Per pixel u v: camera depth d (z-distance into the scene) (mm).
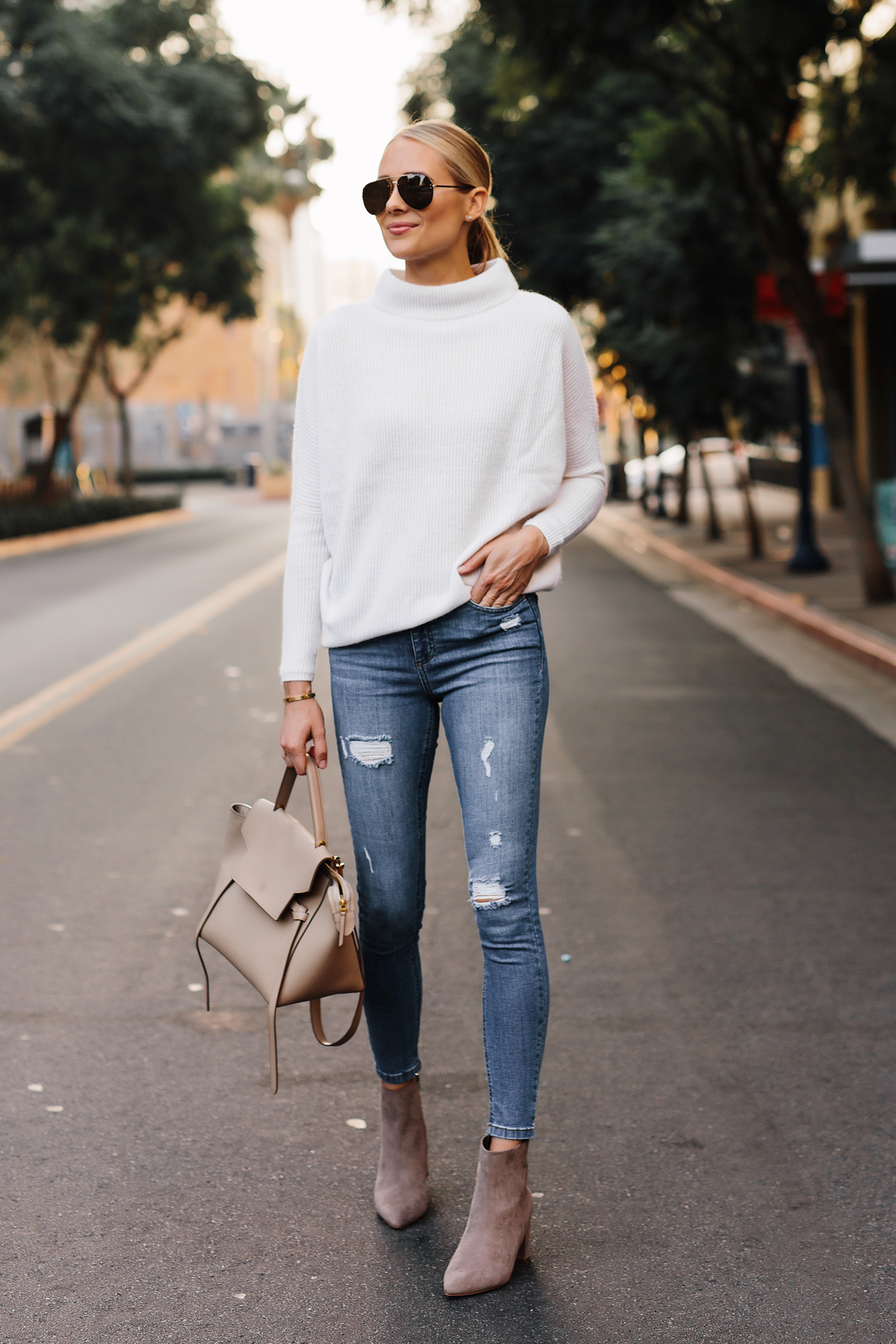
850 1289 2807
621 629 13695
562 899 5422
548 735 8672
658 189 19531
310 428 2891
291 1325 2688
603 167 22891
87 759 8031
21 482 33344
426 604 2773
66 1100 3701
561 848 6137
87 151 25703
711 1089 3746
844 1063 3906
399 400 2748
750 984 4512
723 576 17609
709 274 19984
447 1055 3980
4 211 28234
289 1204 3160
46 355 42688
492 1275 2797
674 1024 4184
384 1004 3012
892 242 12664
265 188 37875
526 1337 2652
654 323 22156
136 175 27297
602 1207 3143
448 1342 2635
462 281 2795
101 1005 4367
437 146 2758
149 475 69500
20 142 25375
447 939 4977
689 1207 3139
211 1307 2746
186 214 29344
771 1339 2641
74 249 33344
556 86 14609
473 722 2809
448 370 2752
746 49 13312
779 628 13695
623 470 39188
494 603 2770
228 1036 4133
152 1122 3574
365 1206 3154
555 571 2867
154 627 14258
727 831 6406
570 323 2867
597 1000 4387
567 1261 2920
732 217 18719
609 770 7699
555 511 2826
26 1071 3881
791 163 17406
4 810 6859
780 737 8586
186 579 19672
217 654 12250
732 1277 2855
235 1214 3115
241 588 18141
